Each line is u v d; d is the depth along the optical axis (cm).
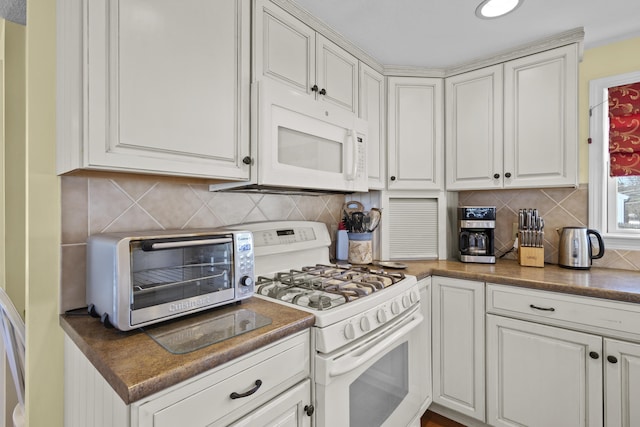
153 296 89
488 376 162
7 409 154
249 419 81
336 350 104
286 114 127
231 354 77
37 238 99
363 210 205
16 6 135
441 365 177
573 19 154
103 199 111
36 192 98
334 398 102
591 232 175
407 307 139
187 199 134
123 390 61
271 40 129
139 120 89
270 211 169
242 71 118
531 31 163
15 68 145
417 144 203
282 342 92
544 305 146
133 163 88
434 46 178
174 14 98
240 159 117
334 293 123
